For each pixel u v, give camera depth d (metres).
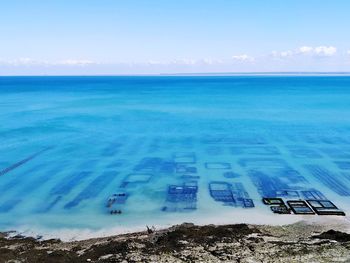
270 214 28.27
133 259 19.50
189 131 59.41
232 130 59.91
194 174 37.78
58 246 23.30
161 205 30.42
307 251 19.59
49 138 55.16
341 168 39.38
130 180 36.22
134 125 65.50
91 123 68.06
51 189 34.16
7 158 44.56
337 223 26.31
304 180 35.78
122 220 27.88
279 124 64.88
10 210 29.84
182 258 19.34
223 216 28.09
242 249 20.41
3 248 22.78
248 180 35.88
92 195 32.62
